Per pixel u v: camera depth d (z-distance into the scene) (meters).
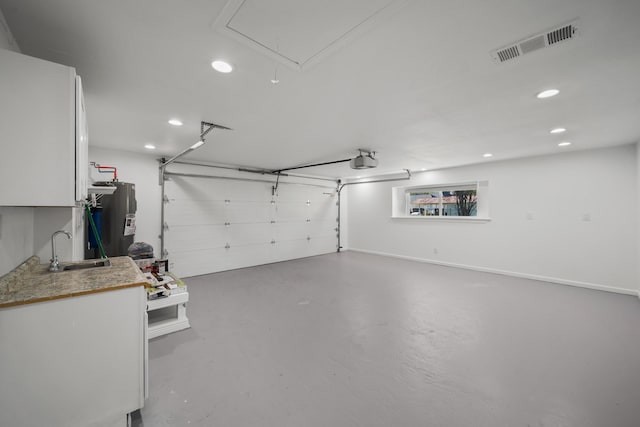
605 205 4.04
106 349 1.35
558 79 1.87
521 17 1.24
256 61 1.63
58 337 1.24
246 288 4.23
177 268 4.87
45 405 1.22
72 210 1.99
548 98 2.19
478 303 3.52
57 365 1.24
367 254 7.46
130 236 3.67
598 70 1.74
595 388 1.81
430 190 6.52
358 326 2.81
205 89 2.02
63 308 1.25
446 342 2.46
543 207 4.60
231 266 5.58
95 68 1.72
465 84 1.94
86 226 3.23
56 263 1.74
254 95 2.12
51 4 1.16
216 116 2.61
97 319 1.33
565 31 1.35
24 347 1.18
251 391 1.80
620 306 3.37
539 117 2.64
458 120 2.74
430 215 6.51
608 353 2.26
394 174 6.92
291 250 6.72
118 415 1.38
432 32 1.35
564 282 4.39
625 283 3.88
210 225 5.29
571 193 4.32
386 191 7.16
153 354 2.26
